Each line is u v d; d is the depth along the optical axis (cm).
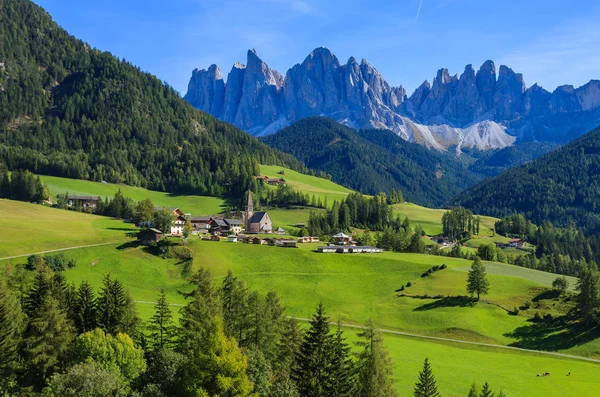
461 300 15350
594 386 10081
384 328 13838
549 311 14525
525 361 11731
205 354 6297
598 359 12100
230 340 6612
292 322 9175
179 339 8269
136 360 7175
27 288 8956
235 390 6162
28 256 14500
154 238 17675
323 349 7275
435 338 13300
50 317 7306
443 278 17188
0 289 7362
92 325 8262
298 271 17412
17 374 7019
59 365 7281
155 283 15262
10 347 6862
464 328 13662
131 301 8575
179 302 14062
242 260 17738
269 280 16488
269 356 8606
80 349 7156
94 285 13962
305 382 7125
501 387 9744
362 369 7588
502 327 13862
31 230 17388
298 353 7669
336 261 18475
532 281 16912
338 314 14562
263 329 8656
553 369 11200
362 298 15850
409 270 18012
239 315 8888
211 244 18462
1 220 18625
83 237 17338
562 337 13162
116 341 7244
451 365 10956
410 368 10500
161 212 19838
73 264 14900
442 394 9112
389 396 7300
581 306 13862
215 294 9388
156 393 6325
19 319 7244
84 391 5988
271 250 18825
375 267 18250
